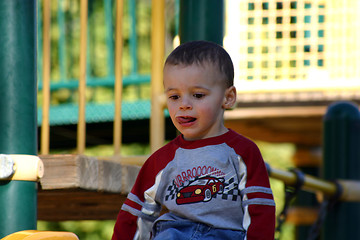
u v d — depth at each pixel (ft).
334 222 24.39
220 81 10.92
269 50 27.99
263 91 27.09
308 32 30.37
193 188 10.79
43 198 16.94
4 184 12.86
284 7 28.22
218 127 11.12
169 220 10.85
